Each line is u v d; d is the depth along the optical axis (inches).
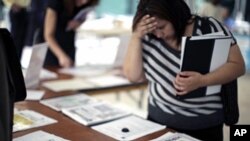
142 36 56.7
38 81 78.9
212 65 52.0
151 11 50.7
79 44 221.3
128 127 54.0
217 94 55.4
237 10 236.4
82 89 78.3
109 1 273.1
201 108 54.9
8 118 38.3
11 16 150.4
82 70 97.6
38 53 74.0
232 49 53.2
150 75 58.4
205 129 55.8
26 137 48.3
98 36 227.5
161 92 56.9
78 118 56.5
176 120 55.9
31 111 59.8
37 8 136.4
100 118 57.2
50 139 47.9
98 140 48.4
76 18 96.0
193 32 53.2
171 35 53.0
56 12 91.9
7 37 40.8
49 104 64.1
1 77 37.3
